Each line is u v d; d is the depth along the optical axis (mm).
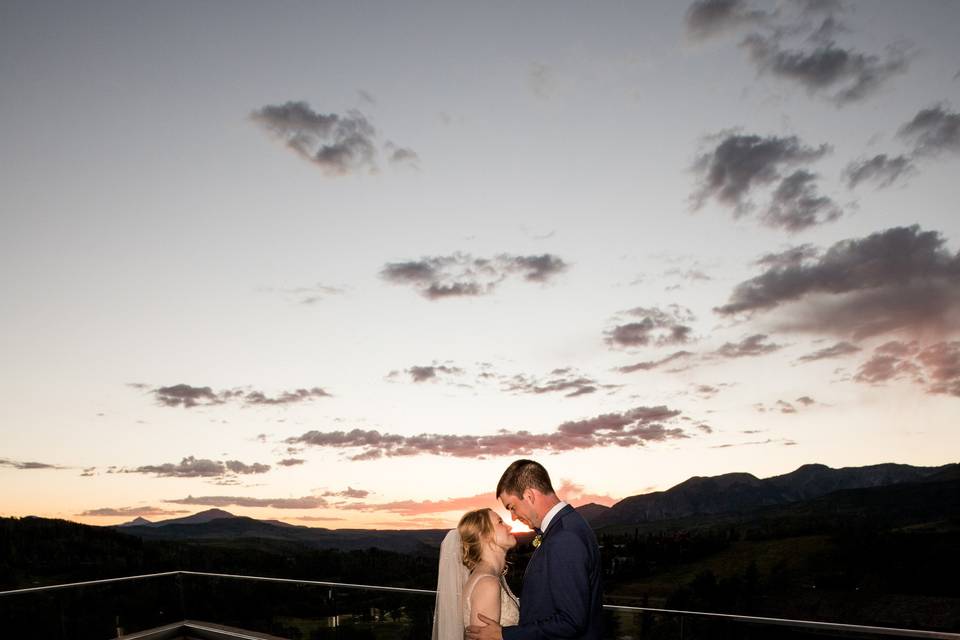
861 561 39062
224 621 6750
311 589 6012
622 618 3855
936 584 29875
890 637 2965
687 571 43938
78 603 6332
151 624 6926
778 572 39969
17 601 5855
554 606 2557
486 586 2803
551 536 2650
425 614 5098
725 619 3465
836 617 28797
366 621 5480
